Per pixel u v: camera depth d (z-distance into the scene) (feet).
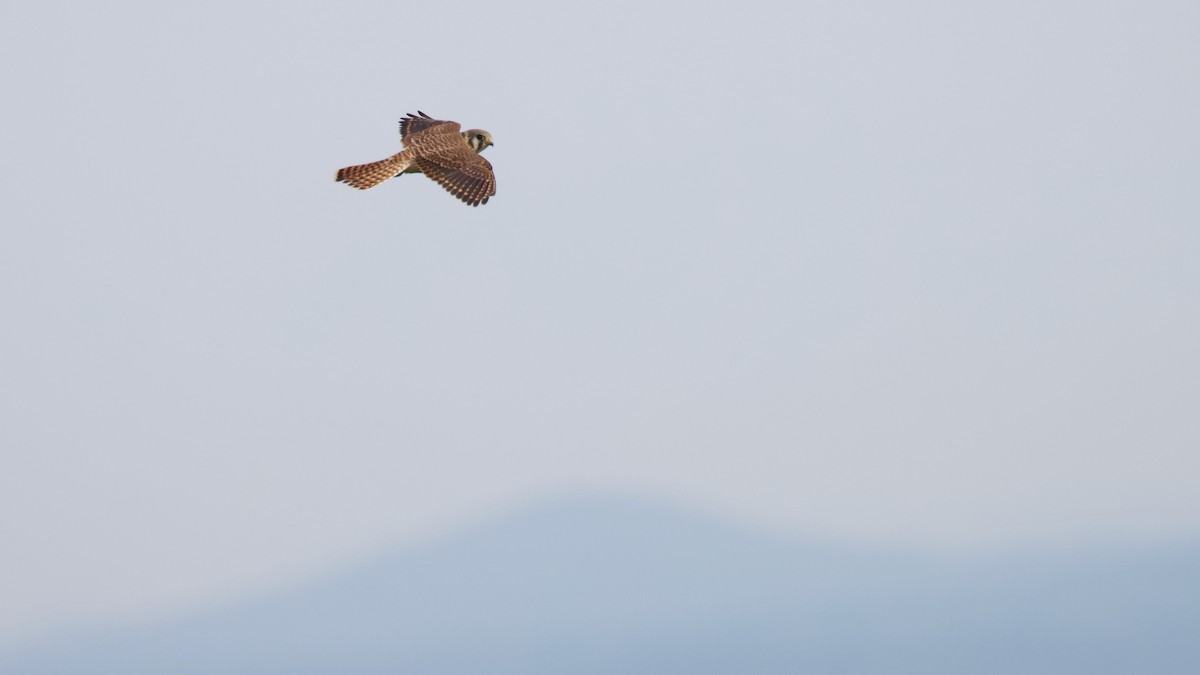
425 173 113.91
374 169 113.60
